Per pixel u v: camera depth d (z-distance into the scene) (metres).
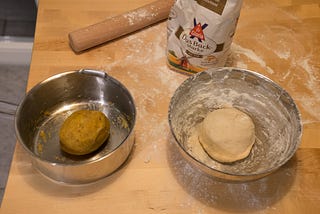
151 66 0.95
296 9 1.10
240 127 0.79
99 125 0.77
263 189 0.76
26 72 1.67
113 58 0.96
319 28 1.06
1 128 1.52
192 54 0.86
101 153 0.80
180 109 0.83
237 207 0.73
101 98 0.88
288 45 1.01
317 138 0.83
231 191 0.75
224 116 0.81
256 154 0.81
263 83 0.82
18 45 1.60
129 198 0.73
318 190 0.76
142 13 0.99
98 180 0.75
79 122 0.77
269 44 1.01
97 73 0.83
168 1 1.00
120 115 0.86
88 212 0.71
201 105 0.89
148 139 0.82
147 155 0.79
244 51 0.99
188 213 0.72
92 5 1.07
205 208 0.73
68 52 0.96
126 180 0.76
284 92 0.79
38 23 1.01
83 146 0.75
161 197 0.74
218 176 0.69
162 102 0.88
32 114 0.82
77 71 0.83
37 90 0.81
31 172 0.76
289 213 0.73
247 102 0.88
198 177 0.77
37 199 0.73
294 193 0.75
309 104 0.90
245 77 0.83
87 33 0.94
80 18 1.03
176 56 0.89
